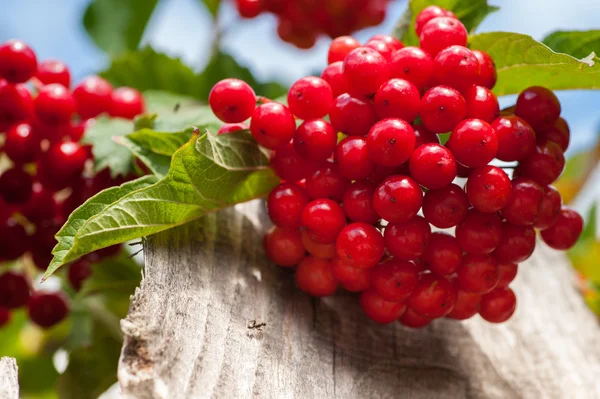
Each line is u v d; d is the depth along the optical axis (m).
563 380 0.35
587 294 0.41
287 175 0.33
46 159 0.35
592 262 0.48
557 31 0.34
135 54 0.42
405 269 0.32
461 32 0.32
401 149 0.31
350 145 0.32
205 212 0.33
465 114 0.32
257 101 0.33
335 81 0.33
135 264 0.39
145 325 0.31
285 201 0.33
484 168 0.32
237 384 0.31
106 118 0.36
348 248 0.32
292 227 0.33
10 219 0.36
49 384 0.42
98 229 0.31
